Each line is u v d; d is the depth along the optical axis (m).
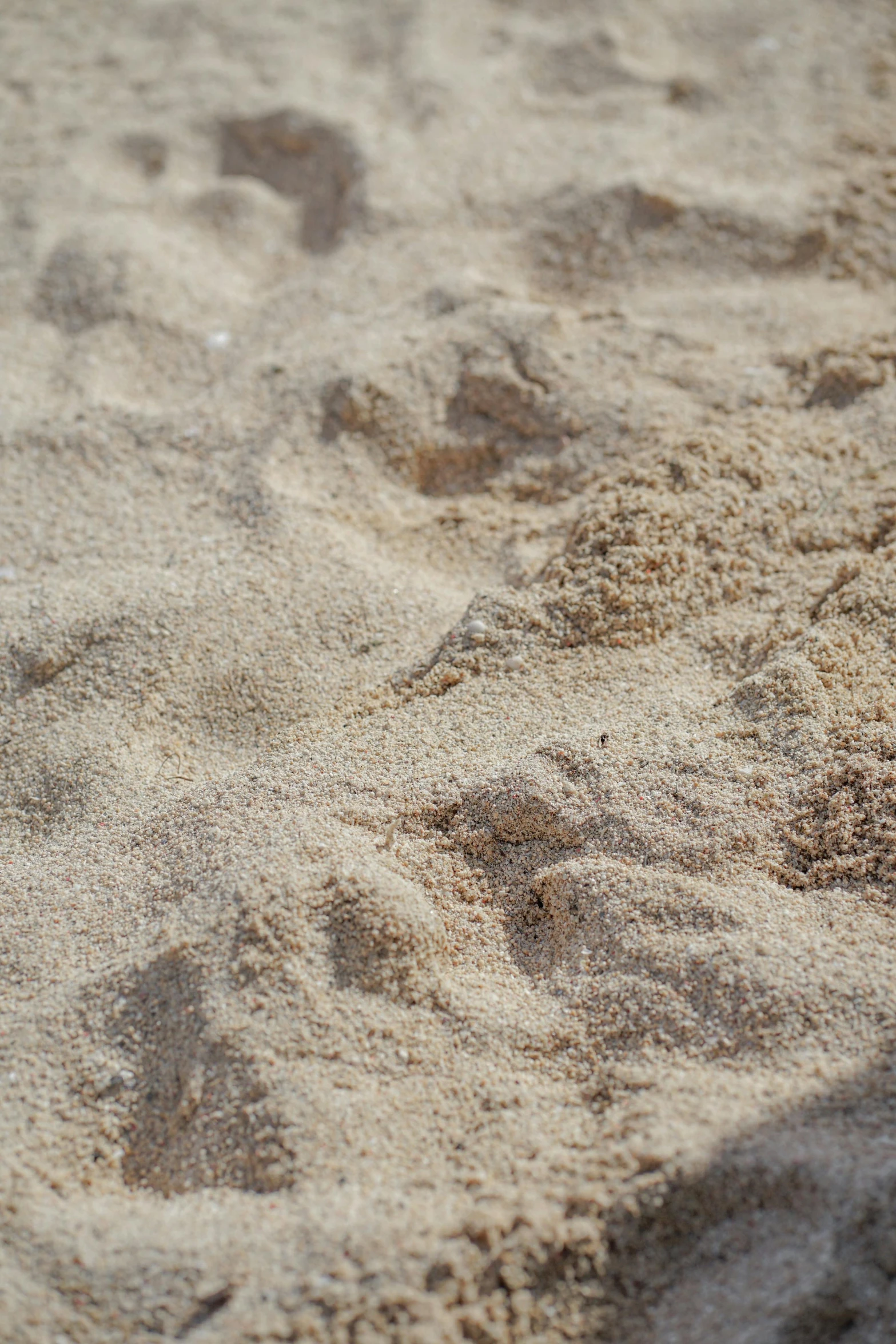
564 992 0.76
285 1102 0.73
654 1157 0.71
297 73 1.09
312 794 0.79
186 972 0.75
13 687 0.83
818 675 0.81
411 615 0.85
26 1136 0.74
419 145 1.04
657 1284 0.71
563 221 0.99
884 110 1.05
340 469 0.89
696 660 0.83
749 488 0.86
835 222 0.98
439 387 0.91
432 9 1.12
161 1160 0.74
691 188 0.99
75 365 0.94
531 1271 0.71
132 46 1.12
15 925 0.78
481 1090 0.74
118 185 1.04
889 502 0.86
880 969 0.75
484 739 0.81
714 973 0.75
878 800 0.78
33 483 0.90
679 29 1.11
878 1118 0.72
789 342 0.93
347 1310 0.70
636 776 0.79
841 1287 0.70
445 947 0.77
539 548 0.87
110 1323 0.71
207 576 0.85
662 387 0.91
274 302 0.97
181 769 0.82
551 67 1.08
